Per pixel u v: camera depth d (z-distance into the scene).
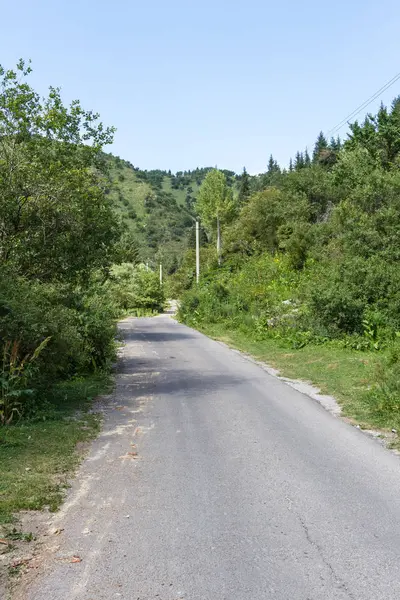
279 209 44.78
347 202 31.56
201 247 83.81
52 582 3.60
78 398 10.56
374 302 19.97
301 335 20.03
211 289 36.62
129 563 3.87
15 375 8.23
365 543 4.19
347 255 24.67
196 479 5.77
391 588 3.52
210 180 85.81
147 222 159.75
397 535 4.34
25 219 12.38
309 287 22.09
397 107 40.78
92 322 13.58
